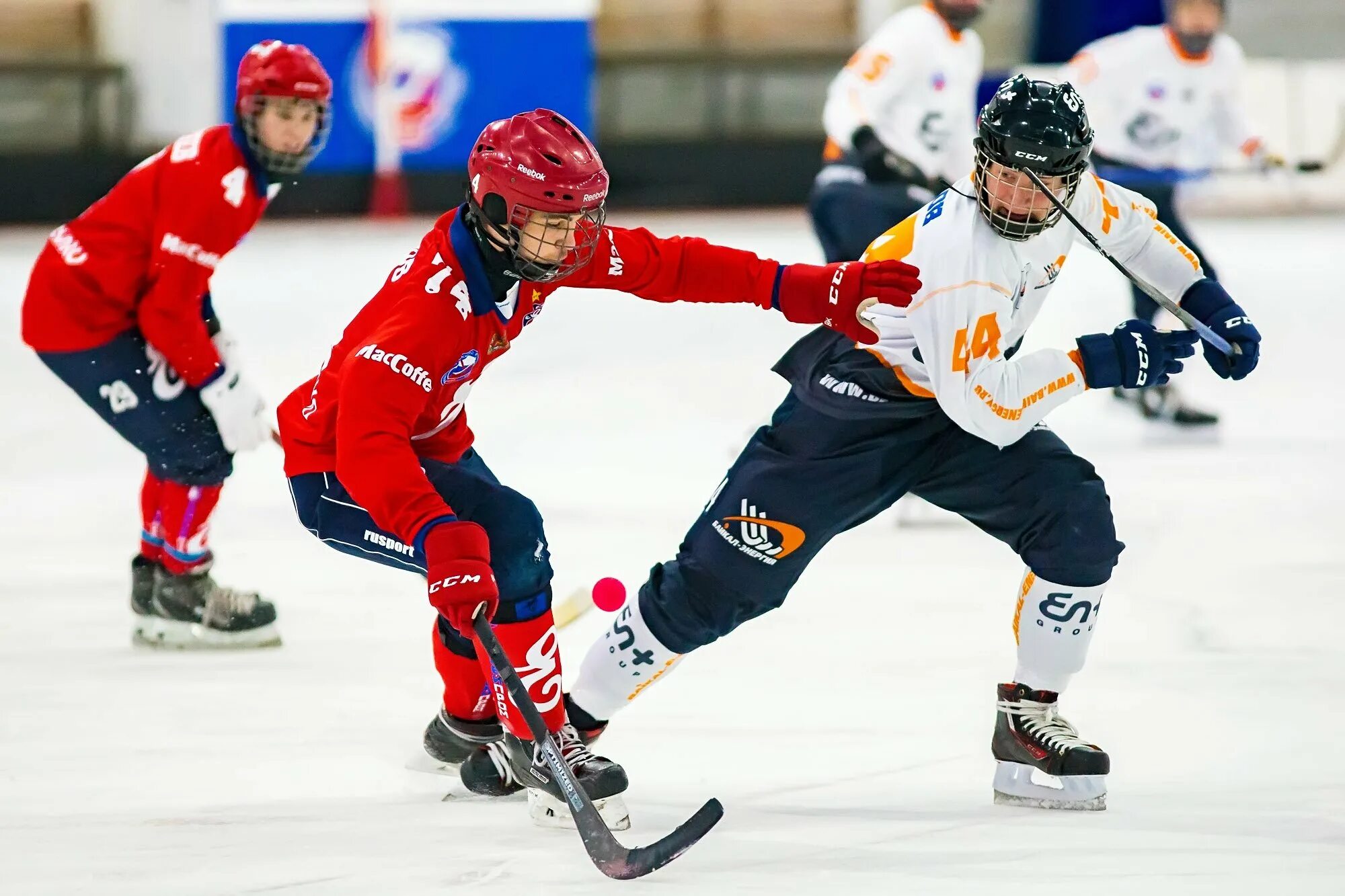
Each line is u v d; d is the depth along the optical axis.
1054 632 9.88
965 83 21.36
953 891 8.61
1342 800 10.10
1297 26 43.66
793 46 44.16
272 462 21.06
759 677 12.86
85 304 12.93
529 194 8.55
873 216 20.45
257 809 10.02
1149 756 10.96
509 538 9.20
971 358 9.38
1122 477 19.94
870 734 11.51
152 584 13.66
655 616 9.91
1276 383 25.67
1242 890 8.63
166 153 12.84
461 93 40.31
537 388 25.39
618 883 8.72
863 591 15.40
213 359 13.08
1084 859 9.10
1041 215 9.27
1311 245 38.34
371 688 12.62
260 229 39.78
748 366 27.20
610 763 9.45
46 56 39.56
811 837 9.48
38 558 16.58
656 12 43.59
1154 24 42.66
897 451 9.88
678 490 19.19
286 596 15.23
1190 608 14.64
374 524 9.51
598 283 9.69
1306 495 19.03
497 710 9.89
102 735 11.48
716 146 42.84
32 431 22.66
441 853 9.20
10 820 9.79
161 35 39.41
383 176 40.50
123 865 9.02
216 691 12.52
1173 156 24.28
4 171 39.12
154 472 13.45
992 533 10.16
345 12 39.50
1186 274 10.37
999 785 10.16
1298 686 12.45
